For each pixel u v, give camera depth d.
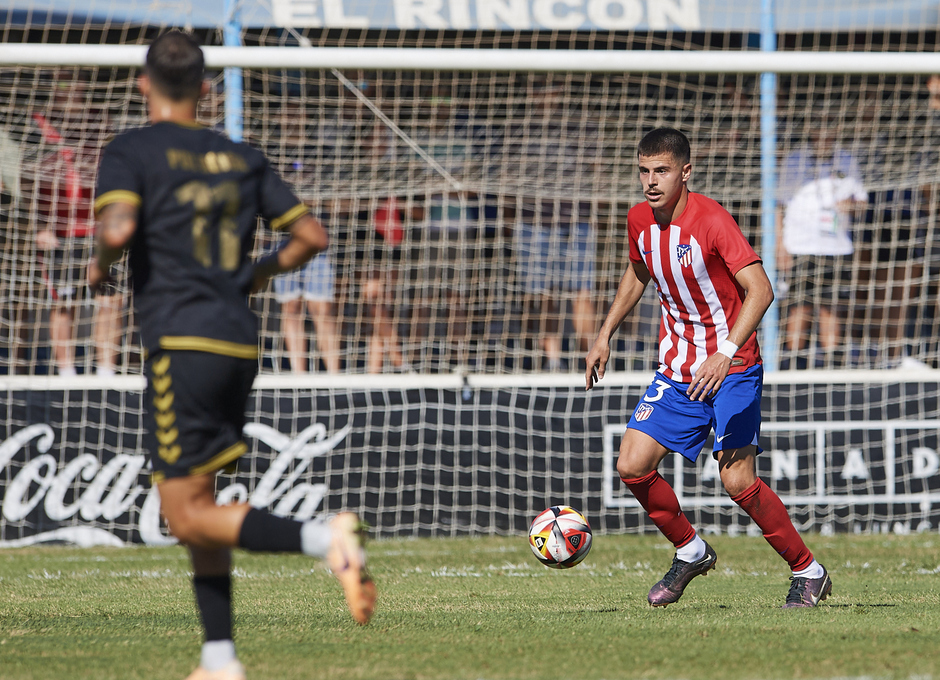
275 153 33.53
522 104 35.66
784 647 11.95
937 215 34.62
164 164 9.66
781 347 33.75
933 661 11.03
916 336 34.19
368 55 27.41
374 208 33.50
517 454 29.39
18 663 11.15
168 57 10.23
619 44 36.00
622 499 29.42
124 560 25.22
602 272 34.62
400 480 29.16
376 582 20.47
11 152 31.75
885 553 25.28
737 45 36.56
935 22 34.38
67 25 32.81
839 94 36.50
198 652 11.93
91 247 31.86
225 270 9.72
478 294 33.75
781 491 29.41
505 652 11.78
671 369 16.48
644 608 16.14
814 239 33.44
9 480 28.03
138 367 31.59
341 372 33.03
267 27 33.41
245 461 28.75
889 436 29.52
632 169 35.00
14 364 29.55
